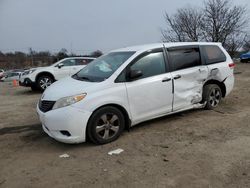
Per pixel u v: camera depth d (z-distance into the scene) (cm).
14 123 662
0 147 506
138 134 536
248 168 385
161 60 571
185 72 597
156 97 550
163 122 602
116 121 504
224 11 3122
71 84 516
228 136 506
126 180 368
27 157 457
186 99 602
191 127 564
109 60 574
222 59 687
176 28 3347
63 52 4819
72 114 462
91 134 480
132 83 521
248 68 2284
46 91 527
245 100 801
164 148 465
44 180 380
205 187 343
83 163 424
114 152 457
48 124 477
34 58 4916
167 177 370
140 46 589
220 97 697
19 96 1145
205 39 3203
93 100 476
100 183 364
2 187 366
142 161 421
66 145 498
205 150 449
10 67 5628
